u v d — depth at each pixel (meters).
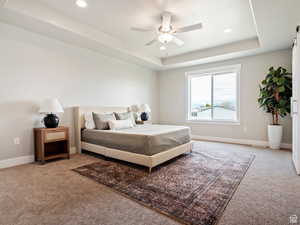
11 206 1.58
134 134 2.64
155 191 1.88
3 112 2.67
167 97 5.87
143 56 4.54
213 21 2.96
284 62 3.80
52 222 1.36
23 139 2.87
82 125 3.62
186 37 3.65
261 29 2.80
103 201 1.68
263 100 3.78
